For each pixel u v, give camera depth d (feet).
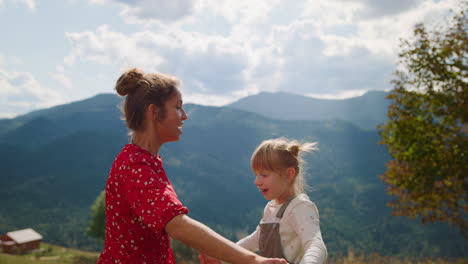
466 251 363.56
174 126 6.13
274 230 7.28
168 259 6.18
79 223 563.48
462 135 37.65
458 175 36.78
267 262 4.62
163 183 5.28
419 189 38.73
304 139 8.02
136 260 5.63
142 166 5.36
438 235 434.30
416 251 406.00
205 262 6.32
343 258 32.30
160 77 6.15
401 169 40.27
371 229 509.35
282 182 7.58
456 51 38.52
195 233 4.66
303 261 5.90
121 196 5.51
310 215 6.98
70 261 178.70
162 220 4.75
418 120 38.73
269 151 7.61
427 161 37.91
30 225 535.19
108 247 5.85
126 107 6.10
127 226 5.58
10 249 201.87
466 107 36.65
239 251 4.69
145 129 6.02
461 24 39.42
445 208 39.19
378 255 34.50
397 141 39.75
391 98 41.32
